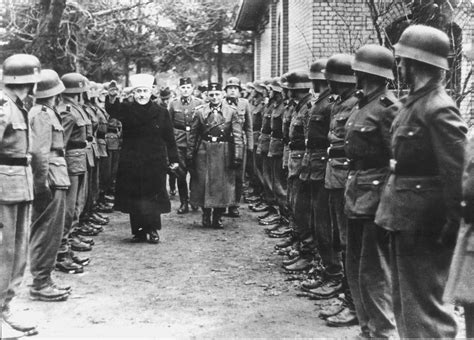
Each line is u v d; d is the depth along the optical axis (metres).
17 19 15.34
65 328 5.32
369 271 4.74
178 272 7.23
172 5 20.08
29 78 5.11
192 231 9.66
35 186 5.73
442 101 3.86
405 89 6.74
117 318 5.61
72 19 16.19
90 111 9.09
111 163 11.76
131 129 8.59
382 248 4.71
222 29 25.83
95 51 19.94
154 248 8.48
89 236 9.24
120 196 8.67
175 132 11.30
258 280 6.89
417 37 3.99
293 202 7.30
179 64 26.73
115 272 7.21
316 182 6.11
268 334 5.21
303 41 12.00
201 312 5.79
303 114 7.03
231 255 8.08
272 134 9.41
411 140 3.96
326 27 10.95
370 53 4.64
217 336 5.14
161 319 5.59
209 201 9.69
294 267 7.21
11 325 5.12
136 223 8.70
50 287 6.14
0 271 5.03
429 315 4.03
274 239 9.06
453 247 3.96
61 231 6.11
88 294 6.34
